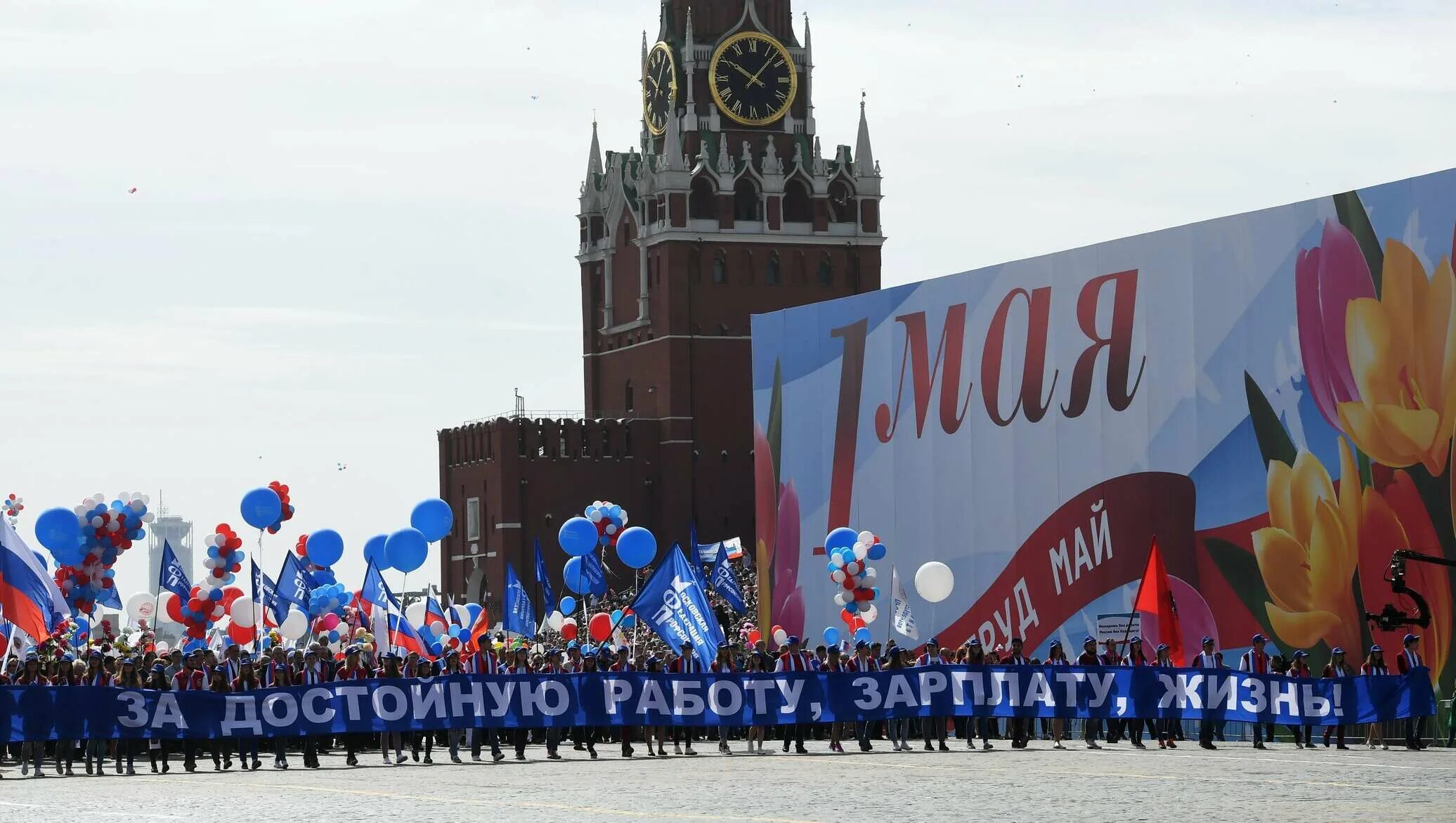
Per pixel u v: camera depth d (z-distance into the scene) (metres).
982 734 79.94
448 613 112.75
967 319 122.75
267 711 72.69
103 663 74.81
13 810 51.81
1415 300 91.94
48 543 86.62
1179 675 77.50
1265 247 100.94
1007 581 118.50
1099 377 111.62
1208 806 47.25
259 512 92.44
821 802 50.19
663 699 77.44
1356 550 94.62
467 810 49.78
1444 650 89.38
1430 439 90.69
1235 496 102.19
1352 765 63.44
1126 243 110.12
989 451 120.19
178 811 50.91
